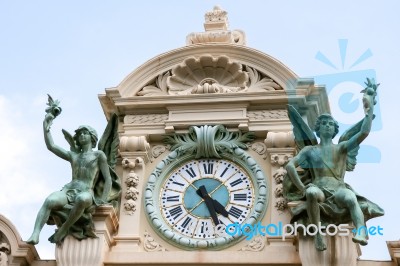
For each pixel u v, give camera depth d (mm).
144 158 21734
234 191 21281
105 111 22547
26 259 20531
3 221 20641
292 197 20734
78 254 20359
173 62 22578
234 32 23250
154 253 20625
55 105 21500
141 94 22359
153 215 21125
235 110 21953
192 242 20703
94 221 20641
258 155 21625
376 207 20422
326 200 20188
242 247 20641
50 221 20766
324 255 19844
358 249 20297
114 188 21328
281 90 21938
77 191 20797
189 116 21984
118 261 20562
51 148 21297
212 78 22531
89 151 21297
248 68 22406
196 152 21672
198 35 23078
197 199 21281
